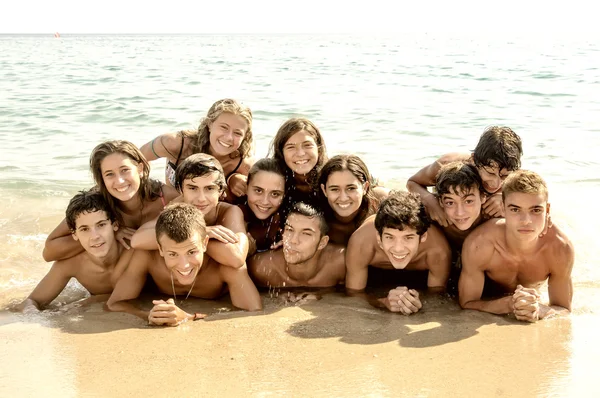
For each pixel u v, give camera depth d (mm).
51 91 18156
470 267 4691
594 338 3938
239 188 5738
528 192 4238
